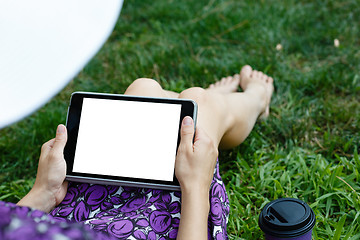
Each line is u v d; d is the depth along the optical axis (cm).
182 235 113
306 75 241
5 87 54
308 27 277
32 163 214
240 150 206
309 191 174
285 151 202
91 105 132
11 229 55
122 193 133
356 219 160
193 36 284
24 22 58
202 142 123
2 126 51
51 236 56
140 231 118
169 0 320
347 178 174
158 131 129
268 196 182
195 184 119
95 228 115
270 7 293
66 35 60
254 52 266
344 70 240
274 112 228
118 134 130
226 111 177
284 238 123
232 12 299
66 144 130
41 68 56
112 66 273
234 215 169
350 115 212
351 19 277
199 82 253
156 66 264
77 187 134
